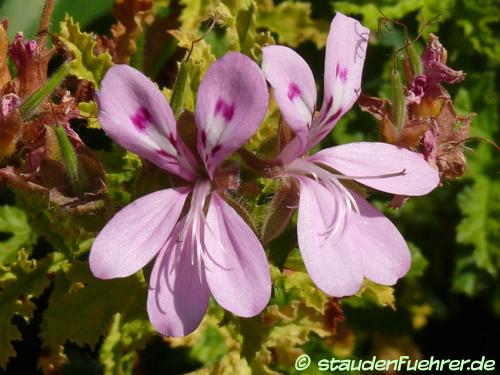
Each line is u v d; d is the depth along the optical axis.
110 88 0.09
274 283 0.13
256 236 0.10
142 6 0.14
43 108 0.11
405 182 0.10
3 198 0.14
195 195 0.10
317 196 0.10
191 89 0.13
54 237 0.13
